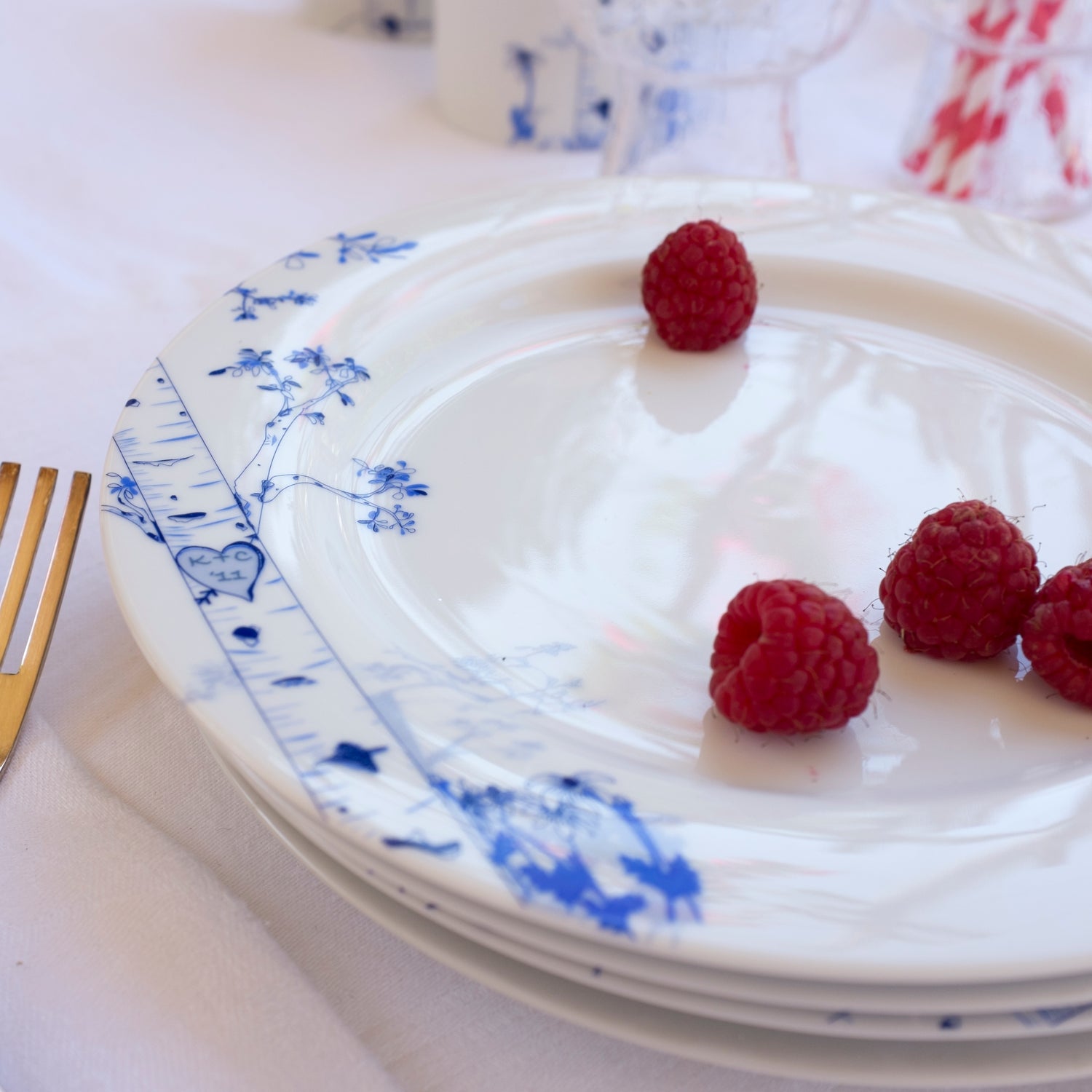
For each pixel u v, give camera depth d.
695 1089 0.31
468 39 0.54
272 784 0.30
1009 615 0.35
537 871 0.29
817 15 0.48
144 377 0.37
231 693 0.31
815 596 0.33
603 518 0.38
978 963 0.29
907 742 0.34
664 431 0.40
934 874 0.30
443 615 0.36
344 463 0.38
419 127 0.57
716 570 0.37
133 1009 0.30
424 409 0.40
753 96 0.50
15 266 0.46
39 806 0.33
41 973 0.31
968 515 0.35
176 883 0.32
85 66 0.60
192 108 0.57
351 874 0.31
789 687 0.33
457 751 0.31
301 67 0.62
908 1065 0.30
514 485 0.38
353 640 0.33
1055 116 0.49
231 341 0.39
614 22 0.48
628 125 0.51
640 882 0.29
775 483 0.39
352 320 0.40
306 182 0.52
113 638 0.36
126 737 0.34
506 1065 0.31
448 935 0.31
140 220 0.49
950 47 0.50
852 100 0.62
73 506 0.36
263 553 0.34
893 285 0.43
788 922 0.29
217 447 0.36
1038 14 0.47
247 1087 0.30
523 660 0.35
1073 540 0.38
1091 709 0.34
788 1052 0.30
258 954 0.31
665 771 0.33
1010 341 0.42
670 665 0.35
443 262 0.42
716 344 0.42
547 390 0.41
